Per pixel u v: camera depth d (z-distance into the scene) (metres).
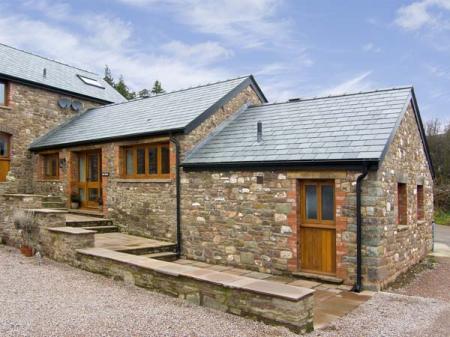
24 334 4.43
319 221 7.70
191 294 5.80
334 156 7.31
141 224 10.59
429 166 11.84
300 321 4.74
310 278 7.55
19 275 7.17
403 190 9.06
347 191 7.21
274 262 8.06
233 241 8.72
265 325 4.91
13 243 10.16
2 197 10.65
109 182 11.50
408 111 9.21
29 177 14.16
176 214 9.74
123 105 14.55
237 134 10.06
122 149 11.36
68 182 12.84
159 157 10.45
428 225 11.58
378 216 6.98
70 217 11.68
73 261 8.00
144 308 5.45
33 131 14.32
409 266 9.14
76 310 5.29
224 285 5.39
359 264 6.98
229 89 11.51
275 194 8.08
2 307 5.35
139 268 6.57
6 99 13.70
